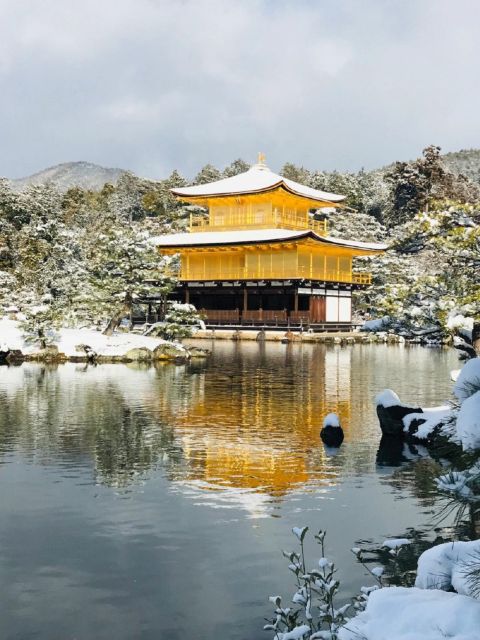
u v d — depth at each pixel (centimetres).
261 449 1822
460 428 513
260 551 1098
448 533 1174
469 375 601
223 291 7650
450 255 1667
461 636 443
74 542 1134
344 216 10131
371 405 2611
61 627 852
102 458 1706
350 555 1077
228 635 830
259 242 7062
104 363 4303
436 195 10738
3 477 1526
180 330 5088
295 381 3375
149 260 4969
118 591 955
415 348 5994
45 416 2291
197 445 1869
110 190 15438
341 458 1733
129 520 1245
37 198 10806
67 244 8019
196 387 3102
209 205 8394
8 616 882
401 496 1398
